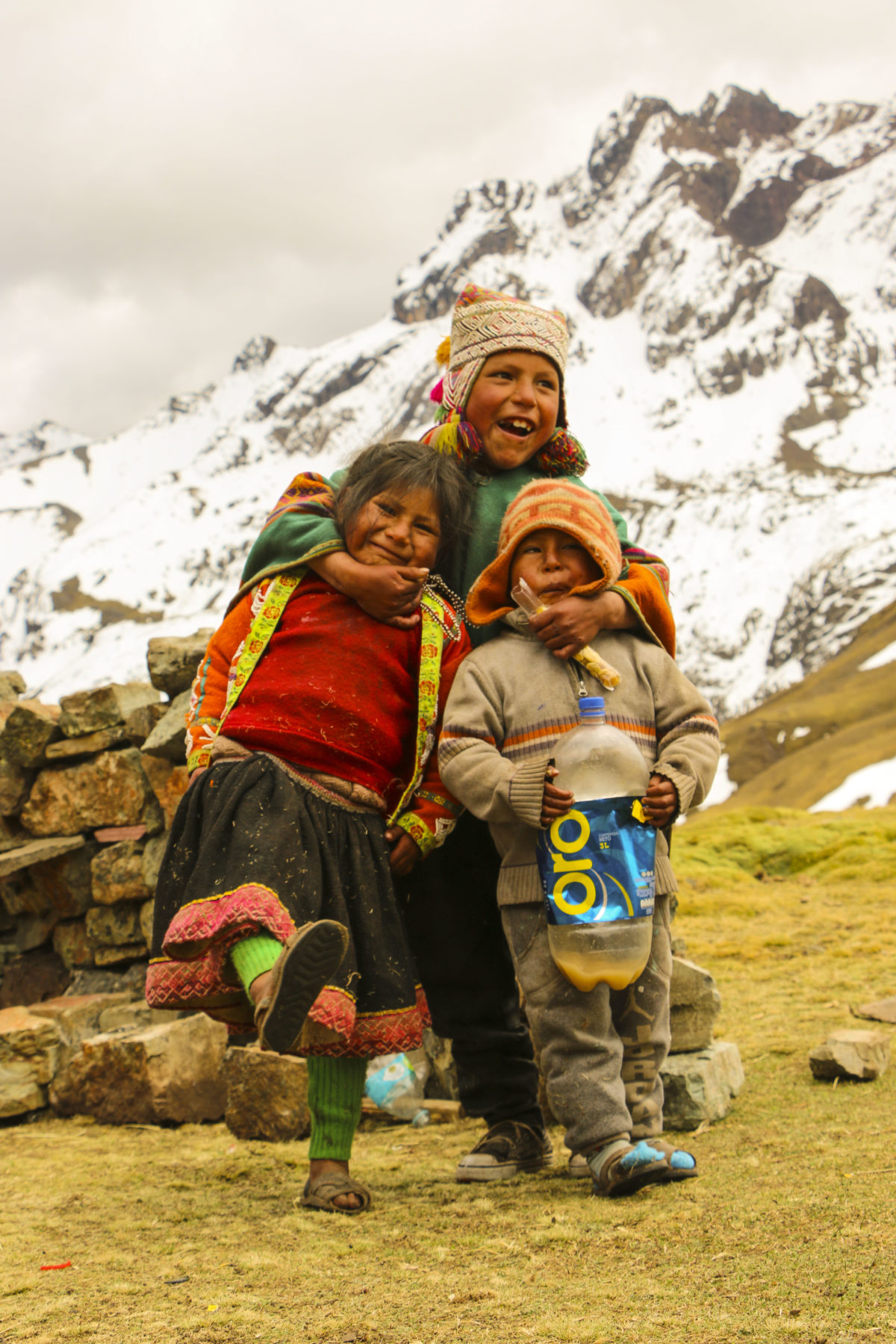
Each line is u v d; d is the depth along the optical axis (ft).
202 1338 6.06
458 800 9.50
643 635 9.89
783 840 47.78
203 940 8.00
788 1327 5.58
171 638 16.96
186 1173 10.87
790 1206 7.84
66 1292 7.07
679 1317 5.88
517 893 9.16
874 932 25.81
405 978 8.98
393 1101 13.29
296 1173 10.77
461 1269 7.14
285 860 8.31
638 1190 8.73
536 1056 10.62
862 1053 12.61
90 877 17.47
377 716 9.26
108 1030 15.25
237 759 8.98
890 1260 6.46
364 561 9.34
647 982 9.36
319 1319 6.31
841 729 461.37
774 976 20.75
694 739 9.31
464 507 9.75
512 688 9.40
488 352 10.52
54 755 17.65
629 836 8.75
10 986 17.74
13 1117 13.94
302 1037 8.60
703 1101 11.18
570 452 10.94
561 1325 5.89
